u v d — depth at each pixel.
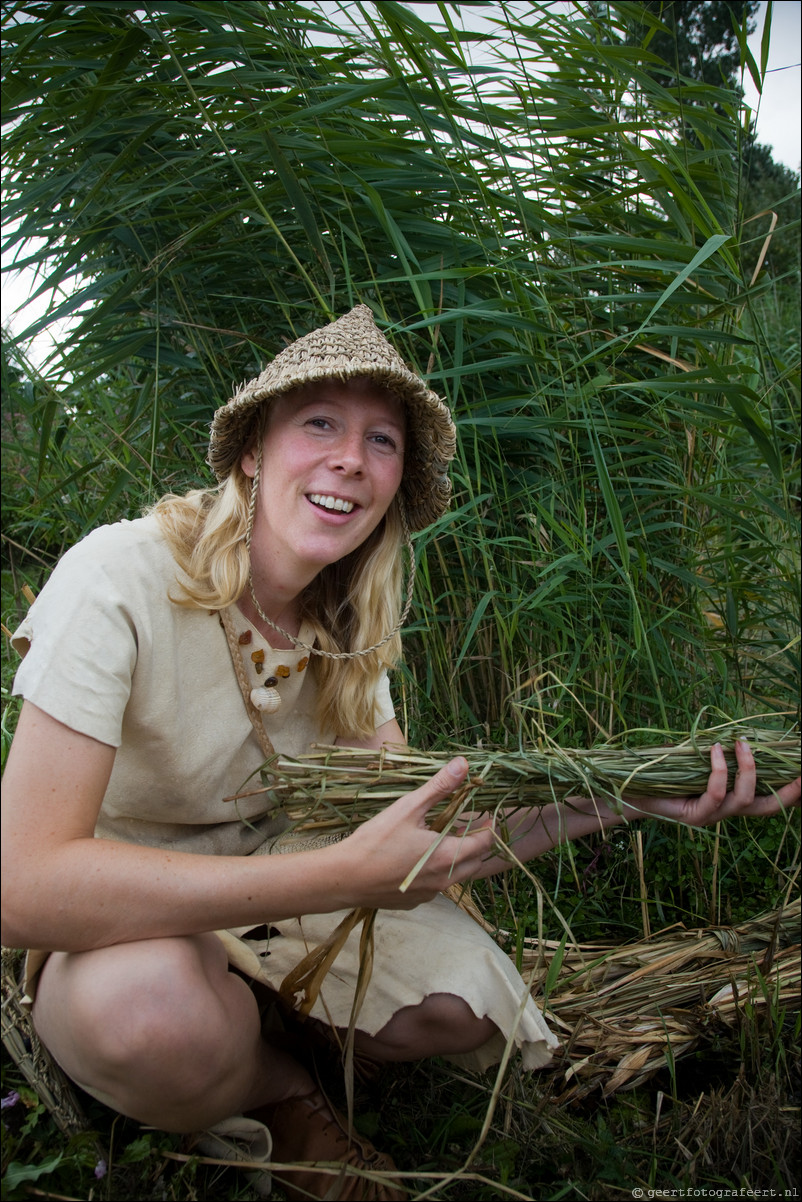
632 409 2.37
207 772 1.36
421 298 1.97
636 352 2.29
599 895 2.01
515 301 2.00
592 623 2.23
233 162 1.97
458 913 1.53
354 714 1.54
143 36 1.89
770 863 2.08
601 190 2.29
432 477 1.51
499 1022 1.38
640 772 1.38
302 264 2.24
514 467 2.33
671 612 2.09
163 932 1.15
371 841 1.18
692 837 1.97
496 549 2.28
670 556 2.30
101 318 2.22
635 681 2.20
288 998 1.40
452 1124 1.45
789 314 4.43
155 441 2.26
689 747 1.42
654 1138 1.44
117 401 2.90
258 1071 1.32
